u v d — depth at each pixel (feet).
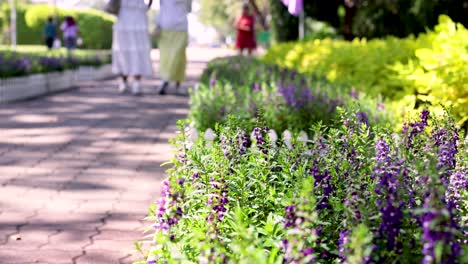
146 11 48.29
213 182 13.25
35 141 29.96
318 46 46.65
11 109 40.63
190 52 155.43
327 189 12.97
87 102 44.19
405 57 31.86
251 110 23.65
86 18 129.70
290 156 14.99
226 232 12.73
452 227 9.75
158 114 38.40
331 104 24.57
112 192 21.44
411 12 50.42
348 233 10.67
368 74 32.53
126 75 49.78
